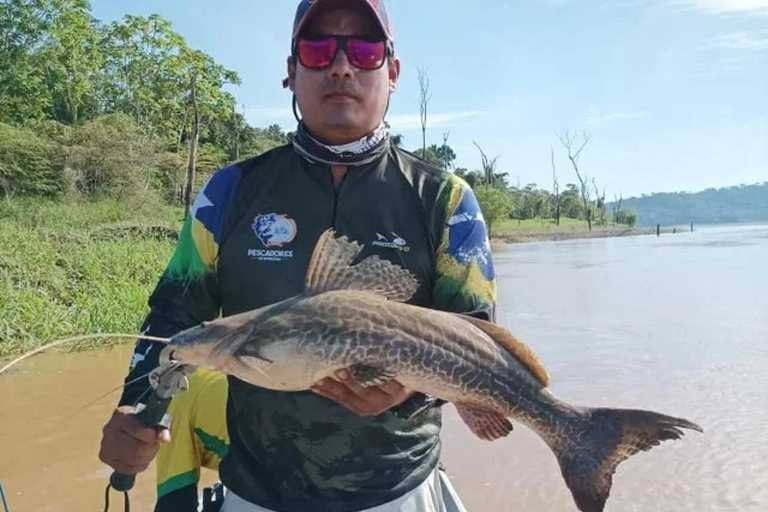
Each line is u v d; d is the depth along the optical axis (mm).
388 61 1129
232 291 1087
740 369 3719
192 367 917
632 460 2469
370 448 1033
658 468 2393
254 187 1108
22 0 15180
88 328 4578
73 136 12625
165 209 12445
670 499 2158
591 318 5621
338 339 892
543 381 1014
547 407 1000
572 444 1000
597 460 995
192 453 1362
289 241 1077
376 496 1030
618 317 5648
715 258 13203
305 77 1090
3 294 4738
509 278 9570
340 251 957
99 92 17891
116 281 5758
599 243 23219
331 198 1089
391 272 987
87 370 3857
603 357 4090
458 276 1100
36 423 2920
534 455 2529
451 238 1106
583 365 3891
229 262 1087
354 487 1032
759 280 8414
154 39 17094
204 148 17016
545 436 1005
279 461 1046
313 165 1099
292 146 1134
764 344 4363
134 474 955
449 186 1132
